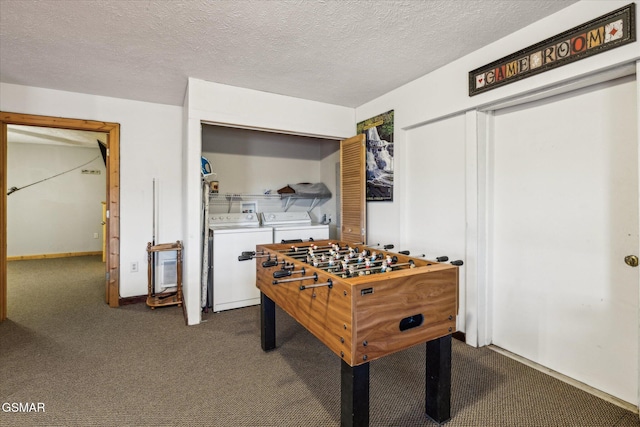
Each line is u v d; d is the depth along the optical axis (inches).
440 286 63.1
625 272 69.7
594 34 65.5
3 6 69.6
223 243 131.4
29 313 127.3
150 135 142.7
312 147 194.1
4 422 64.0
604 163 72.5
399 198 122.3
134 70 105.4
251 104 121.9
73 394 73.7
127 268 140.6
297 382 79.2
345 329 53.4
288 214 165.0
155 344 100.0
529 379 79.6
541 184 85.1
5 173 119.0
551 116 82.4
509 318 94.2
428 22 76.9
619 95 69.6
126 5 69.6
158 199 144.9
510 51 82.6
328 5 69.9
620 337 70.9
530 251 88.2
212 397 72.9
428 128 112.4
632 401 69.2
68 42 86.2
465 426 63.3
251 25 77.9
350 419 55.0
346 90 123.6
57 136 209.3
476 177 94.2
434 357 64.7
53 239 252.2
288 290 76.9
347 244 105.6
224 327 114.0
